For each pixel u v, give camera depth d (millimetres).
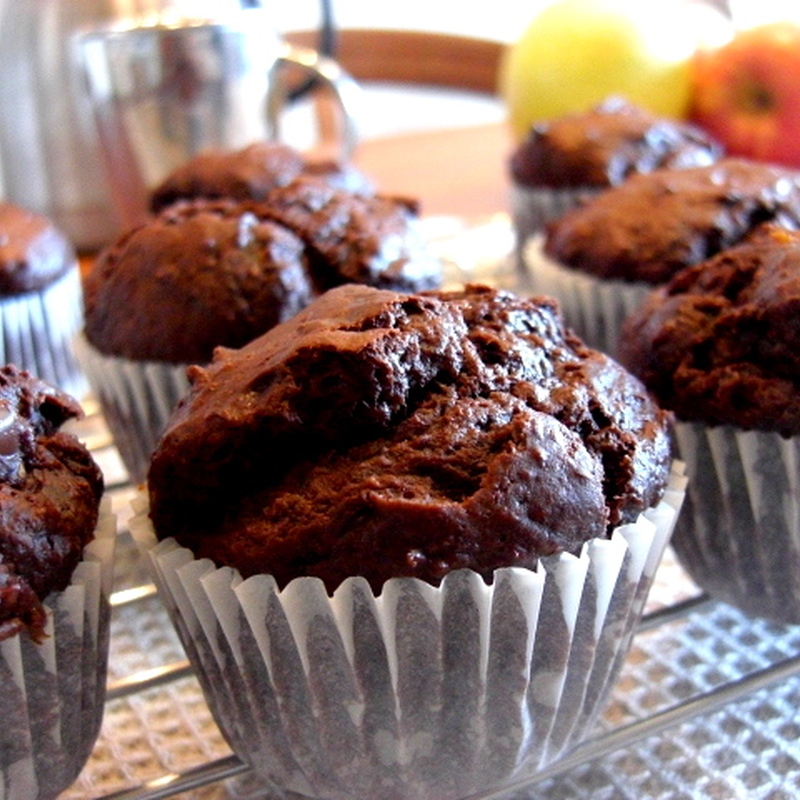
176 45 485
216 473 288
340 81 531
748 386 312
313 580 275
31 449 292
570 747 304
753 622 334
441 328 292
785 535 316
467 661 283
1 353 423
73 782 302
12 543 272
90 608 292
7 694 276
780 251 321
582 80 543
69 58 519
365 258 366
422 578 269
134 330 365
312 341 281
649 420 303
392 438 286
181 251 365
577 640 291
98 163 529
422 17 854
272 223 371
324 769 297
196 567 289
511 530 271
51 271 432
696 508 325
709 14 583
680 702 304
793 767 297
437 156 592
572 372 301
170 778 297
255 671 292
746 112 528
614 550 284
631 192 408
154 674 315
